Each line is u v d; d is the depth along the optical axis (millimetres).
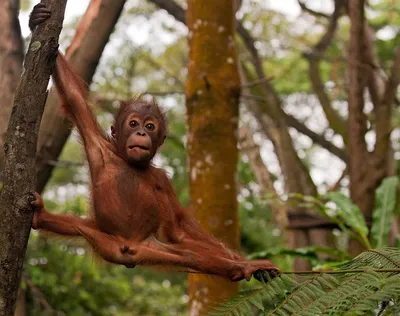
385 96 8789
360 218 6836
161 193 4363
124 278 12859
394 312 3119
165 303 14227
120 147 4309
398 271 3396
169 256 3977
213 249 4238
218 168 6305
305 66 15656
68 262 10750
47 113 6730
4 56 7488
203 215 6262
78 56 6867
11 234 3311
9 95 7379
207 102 6398
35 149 3385
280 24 13031
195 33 6570
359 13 9398
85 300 10961
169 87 14812
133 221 4027
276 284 3436
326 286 3416
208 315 3402
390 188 7008
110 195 4027
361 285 3271
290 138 10219
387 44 14375
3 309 3309
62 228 3904
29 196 3348
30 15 3459
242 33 11297
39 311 9383
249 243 13555
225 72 6465
